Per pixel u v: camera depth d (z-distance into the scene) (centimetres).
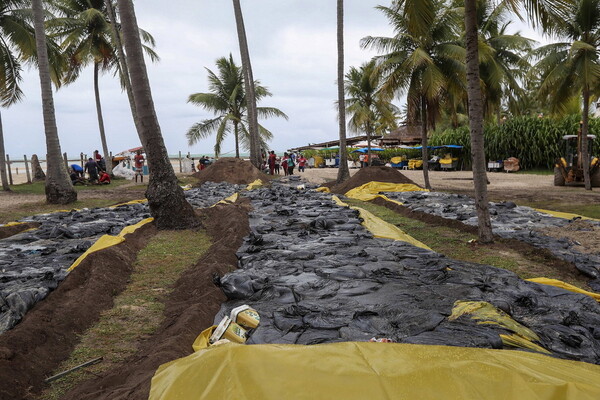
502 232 966
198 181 2611
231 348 300
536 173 3341
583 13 1645
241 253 780
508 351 328
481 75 2073
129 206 1434
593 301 515
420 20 957
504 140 3625
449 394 254
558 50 1759
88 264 665
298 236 916
